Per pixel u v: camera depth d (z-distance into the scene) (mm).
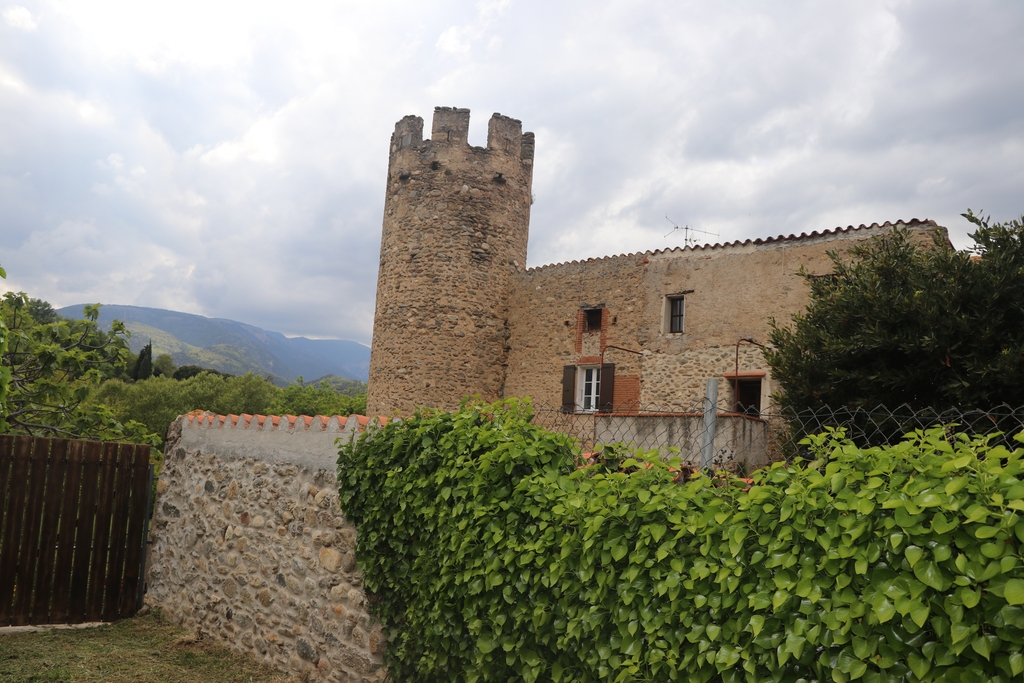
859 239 12672
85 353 12047
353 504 5531
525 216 19688
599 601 3223
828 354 8984
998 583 2051
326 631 5688
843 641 2354
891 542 2295
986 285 8188
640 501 3145
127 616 8180
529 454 3943
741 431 8719
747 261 14242
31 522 7668
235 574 7004
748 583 2689
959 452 2359
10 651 6516
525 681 3590
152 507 8758
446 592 4254
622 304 16125
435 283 17891
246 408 42219
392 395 17844
